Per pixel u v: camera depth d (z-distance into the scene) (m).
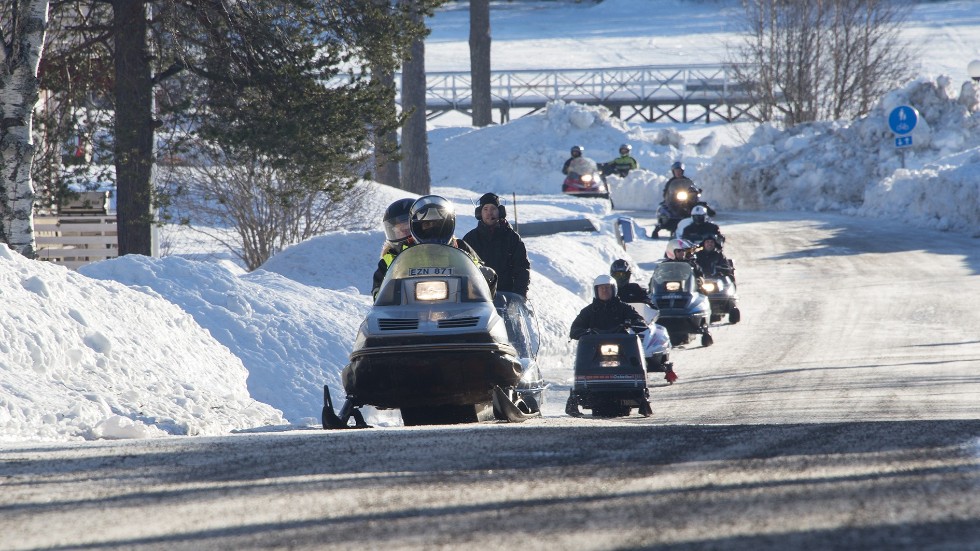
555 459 15.74
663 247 114.62
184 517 11.98
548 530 10.73
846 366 52.94
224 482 14.30
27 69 55.50
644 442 17.77
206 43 70.75
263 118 68.88
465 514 11.65
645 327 42.41
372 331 27.42
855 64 197.75
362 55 72.62
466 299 27.97
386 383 27.22
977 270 98.25
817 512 11.21
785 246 119.81
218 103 69.94
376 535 10.73
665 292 64.81
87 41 72.12
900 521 10.66
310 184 71.12
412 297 27.92
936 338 64.50
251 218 84.81
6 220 55.38
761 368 53.31
